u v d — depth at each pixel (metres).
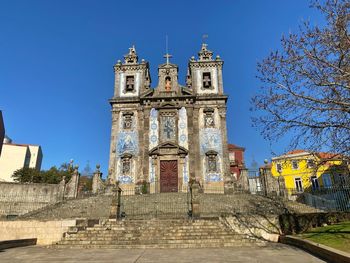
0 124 42.31
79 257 11.20
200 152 32.81
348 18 12.00
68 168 56.78
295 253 11.30
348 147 12.66
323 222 17.06
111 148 33.22
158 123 34.12
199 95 35.19
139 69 37.31
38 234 17.59
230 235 15.09
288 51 13.12
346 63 12.23
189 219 17.19
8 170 62.91
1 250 13.34
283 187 26.89
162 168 32.56
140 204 23.53
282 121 13.72
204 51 38.25
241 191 30.02
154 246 13.80
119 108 35.03
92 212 22.05
